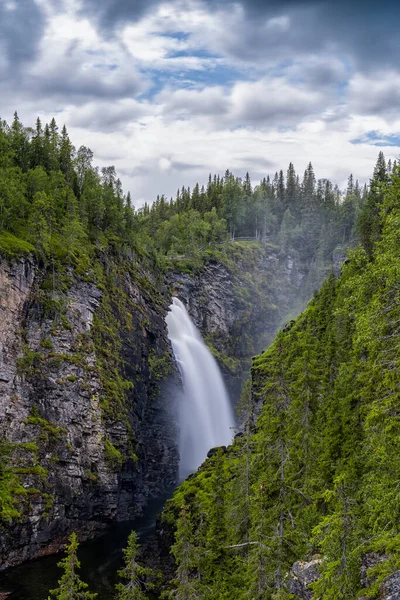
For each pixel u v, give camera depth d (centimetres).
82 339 8000
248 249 18338
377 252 2578
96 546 6706
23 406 6694
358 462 3186
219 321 15550
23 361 6850
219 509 3750
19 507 5991
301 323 8250
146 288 11694
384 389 2647
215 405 13525
